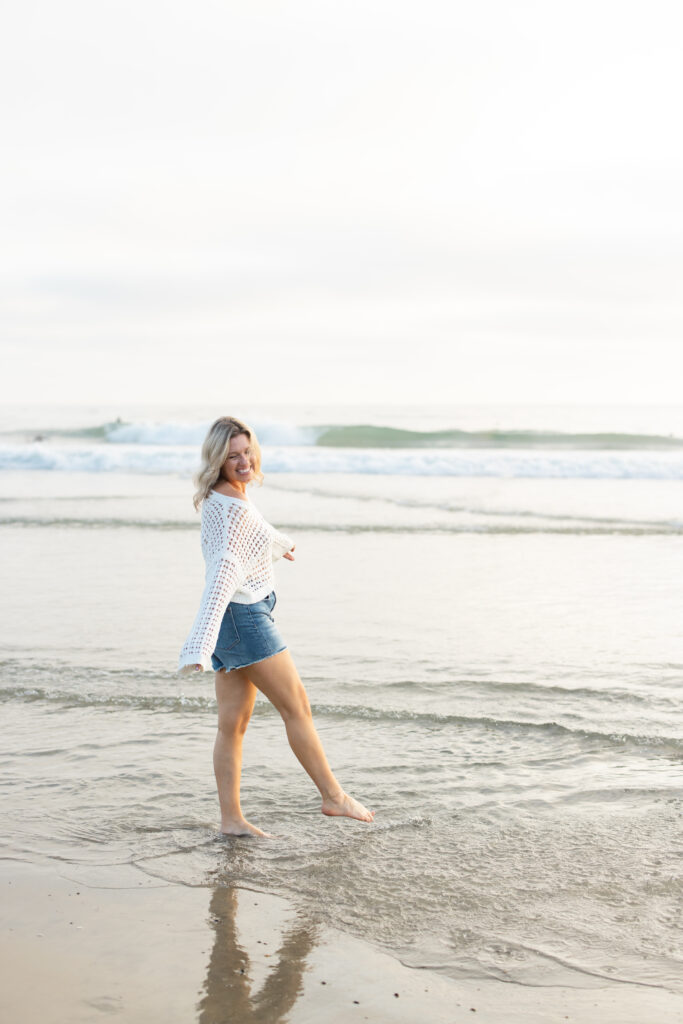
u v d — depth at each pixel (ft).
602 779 14.93
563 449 113.50
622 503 54.70
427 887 11.59
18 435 129.80
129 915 11.00
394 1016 8.93
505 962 9.87
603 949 10.08
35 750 16.55
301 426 118.83
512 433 115.34
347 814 13.24
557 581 32.55
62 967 9.84
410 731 17.38
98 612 27.37
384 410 233.35
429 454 81.41
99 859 12.49
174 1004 9.14
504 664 21.77
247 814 13.94
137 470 80.23
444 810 13.89
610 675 20.79
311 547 40.19
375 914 10.97
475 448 116.88
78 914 11.02
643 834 12.91
